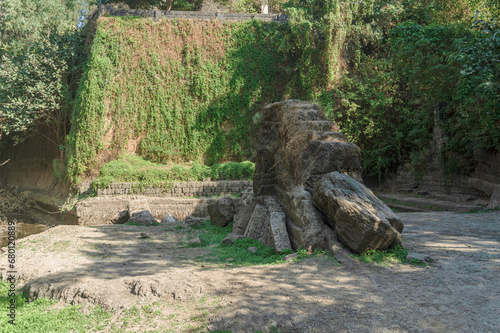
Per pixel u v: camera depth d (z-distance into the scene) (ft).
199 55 83.05
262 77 85.10
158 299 18.44
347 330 13.61
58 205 74.38
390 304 15.61
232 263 24.89
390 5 80.18
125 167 72.59
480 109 50.08
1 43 93.04
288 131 32.81
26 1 95.35
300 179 28.91
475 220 35.68
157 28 83.10
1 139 114.73
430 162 67.97
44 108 81.66
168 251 30.94
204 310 16.38
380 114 77.10
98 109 76.54
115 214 66.69
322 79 80.84
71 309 18.98
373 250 22.20
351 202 22.76
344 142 28.66
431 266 20.48
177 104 82.17
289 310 15.52
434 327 13.48
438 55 56.18
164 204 68.28
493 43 37.88
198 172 74.59
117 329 15.94
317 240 24.49
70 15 116.78
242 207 38.40
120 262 26.86
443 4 64.34
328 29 79.66
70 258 27.96
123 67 80.59
